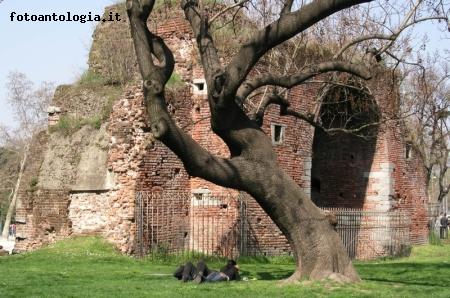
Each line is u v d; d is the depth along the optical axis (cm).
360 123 2791
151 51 1296
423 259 2708
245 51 1246
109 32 2630
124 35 2592
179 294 1193
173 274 1508
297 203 1306
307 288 1226
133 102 2097
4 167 5494
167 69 1268
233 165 1287
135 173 2050
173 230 2117
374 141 2862
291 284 1273
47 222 2202
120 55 2527
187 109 2211
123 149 2078
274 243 2247
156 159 2100
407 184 2992
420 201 3094
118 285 1326
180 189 2162
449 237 3709
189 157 1256
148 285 1323
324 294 1182
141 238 2012
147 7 1260
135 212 2031
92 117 2250
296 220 1302
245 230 2159
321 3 1208
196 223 2167
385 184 2839
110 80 2409
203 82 2211
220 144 2169
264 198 1301
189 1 1366
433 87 2978
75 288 1285
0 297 1178
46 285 1337
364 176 2888
